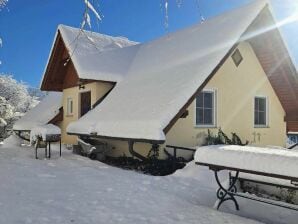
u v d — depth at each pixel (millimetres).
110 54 17031
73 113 18000
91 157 13148
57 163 11273
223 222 5484
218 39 12773
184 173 9609
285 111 16594
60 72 19094
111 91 15234
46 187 7402
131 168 11906
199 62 12031
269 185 6949
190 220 5504
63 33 17109
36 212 5426
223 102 13664
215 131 13250
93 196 6727
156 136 9805
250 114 14719
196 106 12828
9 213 5293
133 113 11594
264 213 6402
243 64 14586
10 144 19703
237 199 7129
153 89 12477
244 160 5539
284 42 13688
